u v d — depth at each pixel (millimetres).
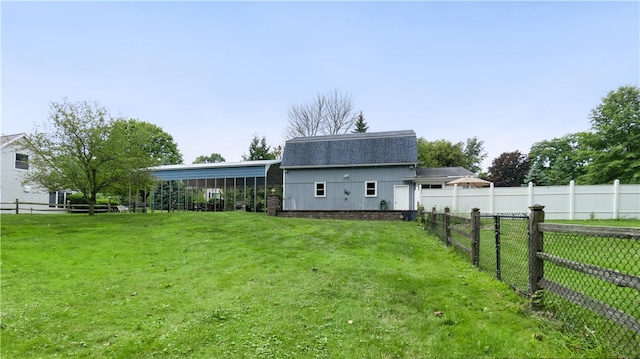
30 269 6324
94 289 5094
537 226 3820
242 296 4613
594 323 3074
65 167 14195
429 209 15680
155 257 7324
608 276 2572
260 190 24078
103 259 7156
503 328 3297
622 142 23703
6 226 11477
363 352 2975
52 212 24000
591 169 24922
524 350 2824
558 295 3510
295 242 8812
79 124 14438
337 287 4863
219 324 3686
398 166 19906
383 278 5234
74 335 3518
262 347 3127
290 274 5668
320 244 8523
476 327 3340
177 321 3828
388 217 17156
